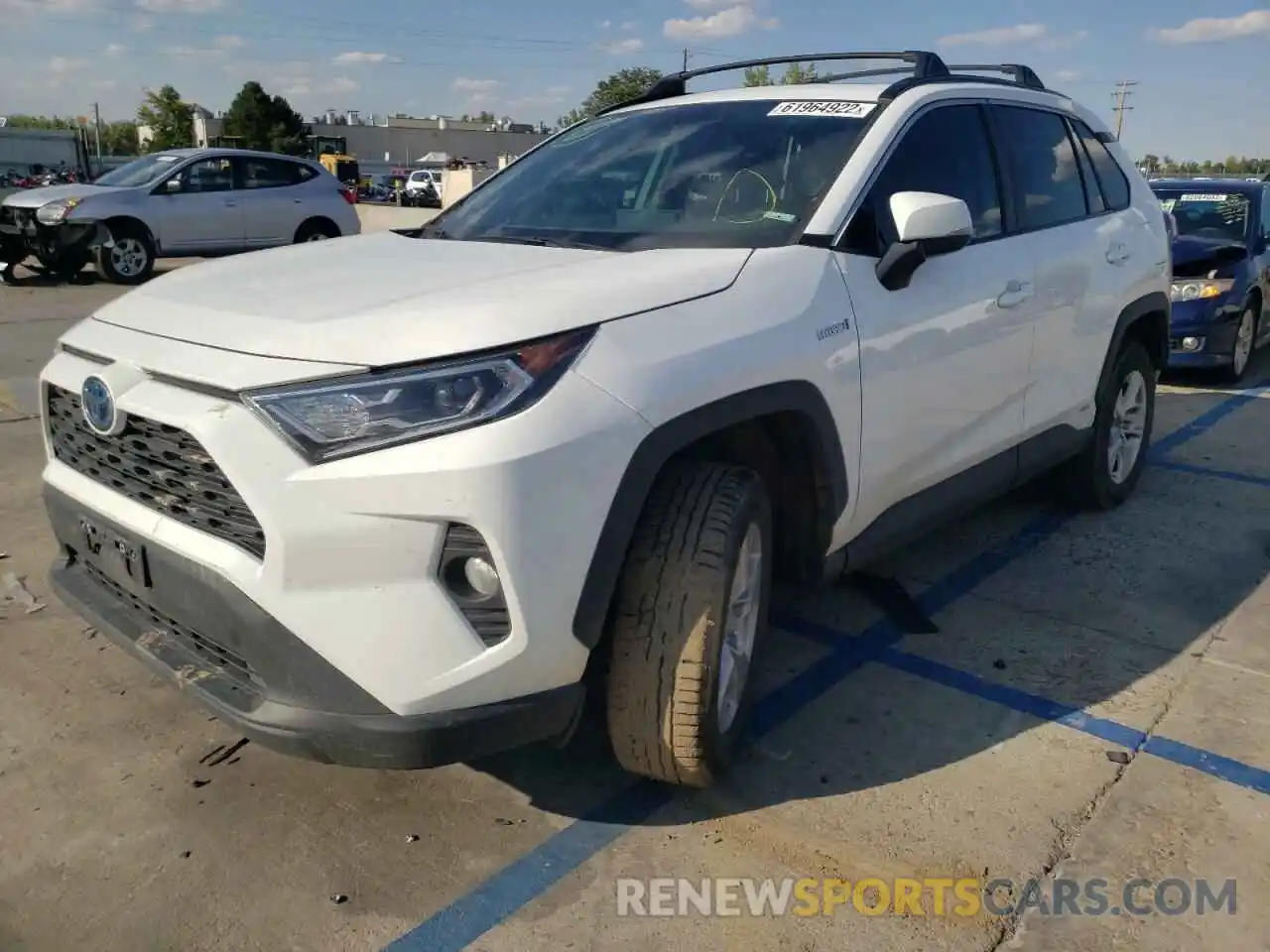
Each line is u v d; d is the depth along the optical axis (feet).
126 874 8.13
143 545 7.95
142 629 8.50
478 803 9.11
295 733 7.17
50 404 9.27
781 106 11.77
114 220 42.04
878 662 11.70
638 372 7.64
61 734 9.98
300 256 10.19
